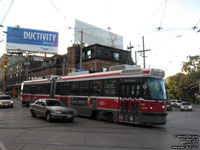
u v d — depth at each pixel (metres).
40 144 7.11
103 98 13.87
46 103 13.88
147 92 11.51
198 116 20.48
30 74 62.28
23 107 25.64
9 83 79.56
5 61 23.92
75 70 28.39
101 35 42.97
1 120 13.37
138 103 11.60
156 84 11.95
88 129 10.43
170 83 70.38
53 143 7.27
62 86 18.53
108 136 8.72
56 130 9.98
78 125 11.81
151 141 7.94
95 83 14.82
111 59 39.75
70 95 17.19
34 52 38.00
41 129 10.20
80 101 15.92
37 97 23.12
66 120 13.73
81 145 7.06
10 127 10.62
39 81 23.28
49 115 12.84
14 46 36.22
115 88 13.12
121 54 41.97
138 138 8.45
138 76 12.01
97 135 8.88
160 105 11.58
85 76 15.95
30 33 37.31
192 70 53.38
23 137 8.23
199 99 57.44
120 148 6.78
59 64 47.38
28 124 11.80
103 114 13.85
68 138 8.17
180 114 23.41
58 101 14.55
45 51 38.03
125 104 12.29
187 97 60.59
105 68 38.75
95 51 37.88
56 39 38.81
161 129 11.16
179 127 12.06
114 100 13.01
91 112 14.73
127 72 12.65
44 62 54.06
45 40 38.12
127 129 10.72
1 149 6.42
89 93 15.17
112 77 13.49
